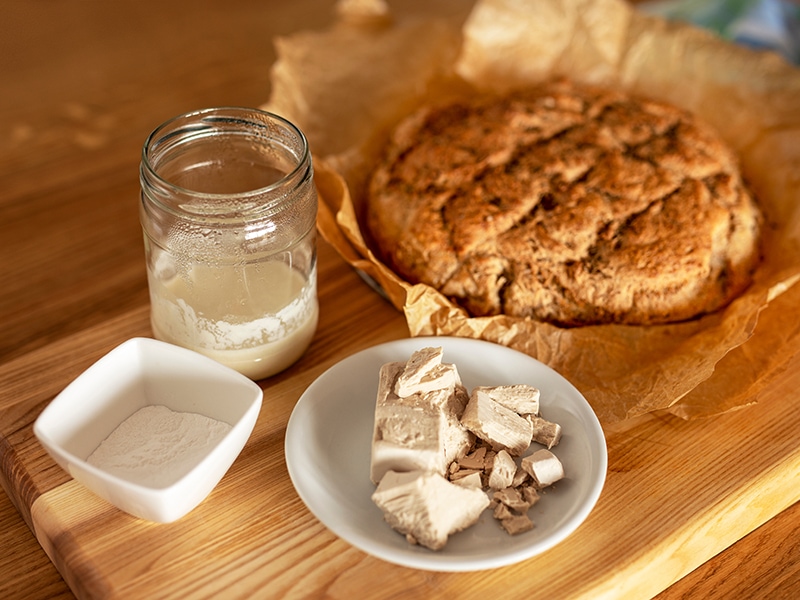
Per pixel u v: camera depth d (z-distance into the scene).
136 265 0.53
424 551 0.35
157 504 0.35
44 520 0.37
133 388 0.40
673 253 0.45
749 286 0.48
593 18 0.60
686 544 0.37
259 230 0.39
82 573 0.35
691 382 0.41
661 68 0.59
